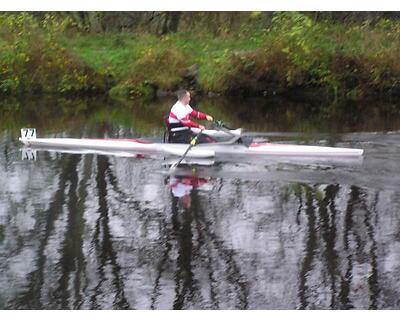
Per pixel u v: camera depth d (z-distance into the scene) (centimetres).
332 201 881
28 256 719
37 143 1290
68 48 2500
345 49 2239
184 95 1169
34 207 883
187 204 887
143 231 789
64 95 2348
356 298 621
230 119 1692
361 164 1075
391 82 2200
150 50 2444
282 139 1322
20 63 2367
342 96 2228
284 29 2338
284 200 891
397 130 1430
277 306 610
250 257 709
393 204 862
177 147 1178
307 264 689
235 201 894
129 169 1080
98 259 712
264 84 2291
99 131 1494
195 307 611
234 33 2741
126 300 624
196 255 719
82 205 890
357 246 731
